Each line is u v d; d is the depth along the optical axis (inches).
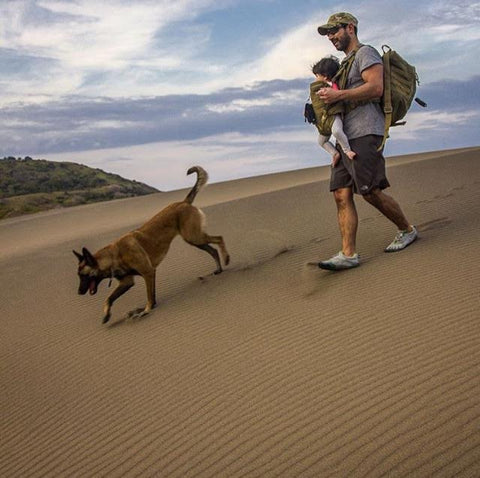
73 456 184.5
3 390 256.7
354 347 196.1
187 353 235.5
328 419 157.6
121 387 223.6
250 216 531.2
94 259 301.1
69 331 309.9
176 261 405.1
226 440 164.1
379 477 129.3
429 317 201.6
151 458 168.2
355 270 275.0
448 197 412.5
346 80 262.5
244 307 271.0
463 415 140.5
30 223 1074.1
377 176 265.9
